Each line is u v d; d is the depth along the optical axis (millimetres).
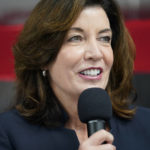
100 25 2875
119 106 3416
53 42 2916
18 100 3504
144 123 3357
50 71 3104
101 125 2447
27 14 5684
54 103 3207
